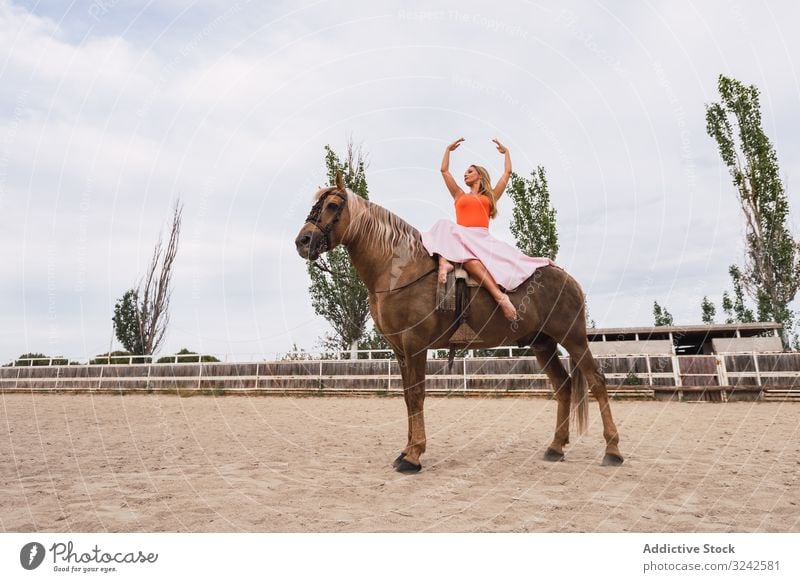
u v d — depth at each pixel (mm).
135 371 19609
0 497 3488
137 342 21578
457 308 4422
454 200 5344
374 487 3736
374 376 16281
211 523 2920
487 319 4543
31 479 4070
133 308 21766
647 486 3711
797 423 7672
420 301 4398
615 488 3662
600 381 4734
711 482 3797
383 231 4586
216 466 4621
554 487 3713
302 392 16781
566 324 4793
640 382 13617
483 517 3002
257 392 17266
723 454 5027
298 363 17375
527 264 4770
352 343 16812
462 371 15352
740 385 12414
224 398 16219
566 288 4891
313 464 4711
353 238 4562
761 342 15250
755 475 4016
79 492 3623
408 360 4441
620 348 15977
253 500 3381
